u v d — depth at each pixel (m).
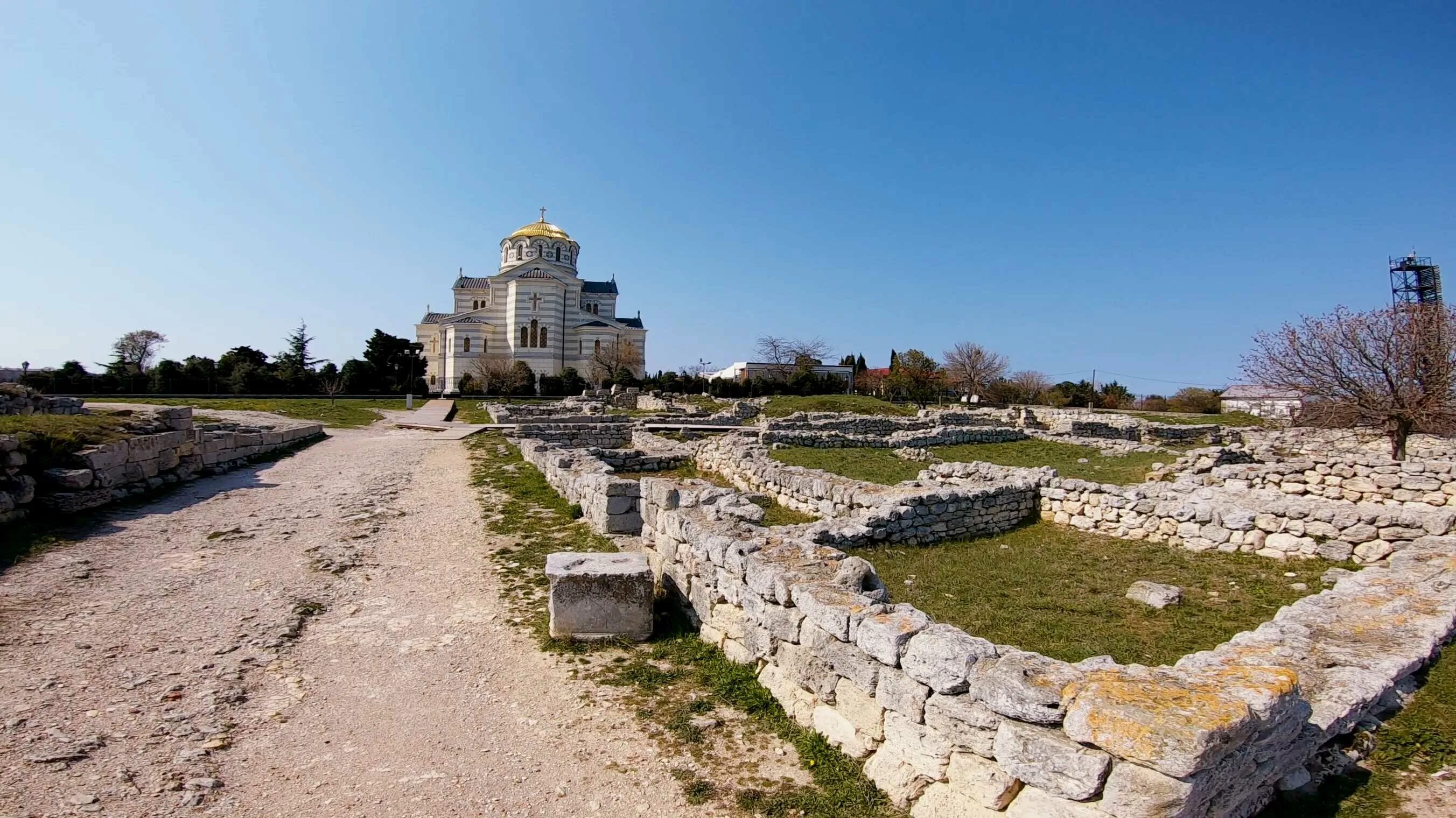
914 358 81.44
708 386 74.25
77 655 6.84
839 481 14.31
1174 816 3.40
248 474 18.67
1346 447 22.55
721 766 5.23
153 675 6.48
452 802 4.77
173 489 16.00
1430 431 18.62
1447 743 4.77
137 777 4.86
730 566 7.01
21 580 9.03
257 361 73.25
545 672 6.77
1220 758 3.60
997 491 13.27
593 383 77.88
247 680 6.46
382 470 19.45
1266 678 4.07
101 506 13.34
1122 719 3.59
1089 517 13.16
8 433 13.21
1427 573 7.29
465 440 28.83
